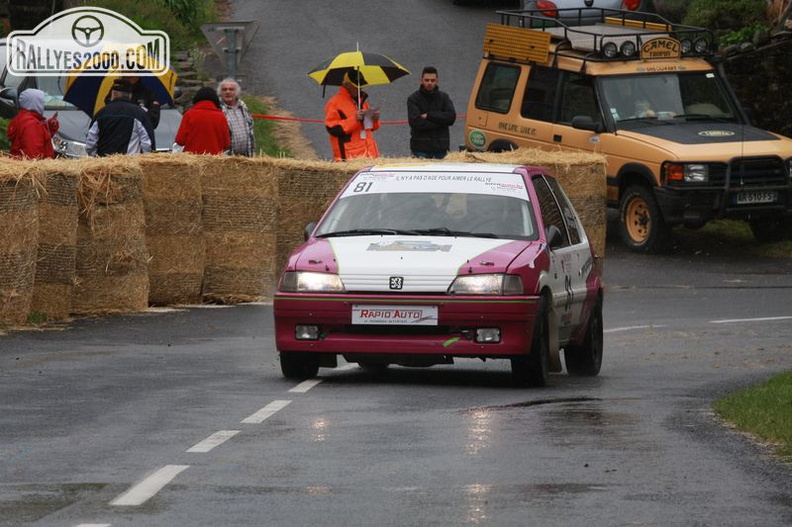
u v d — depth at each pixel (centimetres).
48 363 3912
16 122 5703
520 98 7769
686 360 4306
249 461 2536
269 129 9412
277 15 12300
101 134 6006
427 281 3522
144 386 3488
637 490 2300
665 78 7556
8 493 2273
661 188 7175
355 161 6222
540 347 3578
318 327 3569
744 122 7575
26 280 4847
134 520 2098
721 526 2067
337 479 2384
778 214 7288
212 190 5734
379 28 11881
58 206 4984
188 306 5625
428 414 3089
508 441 2738
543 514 2138
